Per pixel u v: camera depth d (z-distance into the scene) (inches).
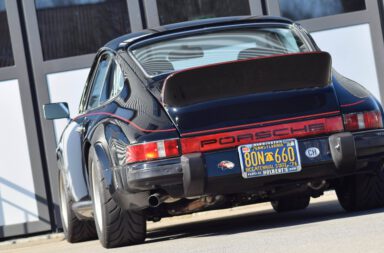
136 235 534.9
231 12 986.1
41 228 959.0
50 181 962.1
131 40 580.1
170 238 571.2
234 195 525.7
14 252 751.7
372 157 513.3
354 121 513.3
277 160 502.3
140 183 495.8
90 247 597.0
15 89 964.0
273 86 512.4
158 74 536.1
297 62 506.9
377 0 983.6
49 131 961.5
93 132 541.3
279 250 385.1
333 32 987.3
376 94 983.0
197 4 983.0
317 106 512.1
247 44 558.9
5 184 957.8
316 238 415.8
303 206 729.0
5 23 967.0
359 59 984.9
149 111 510.9
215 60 547.5
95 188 562.9
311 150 506.0
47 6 974.4
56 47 973.2
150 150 496.4
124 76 549.6
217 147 500.1
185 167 492.4
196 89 503.5
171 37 569.3
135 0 977.5
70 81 970.7
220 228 617.6
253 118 504.4
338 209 647.1
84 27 977.5
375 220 465.1
